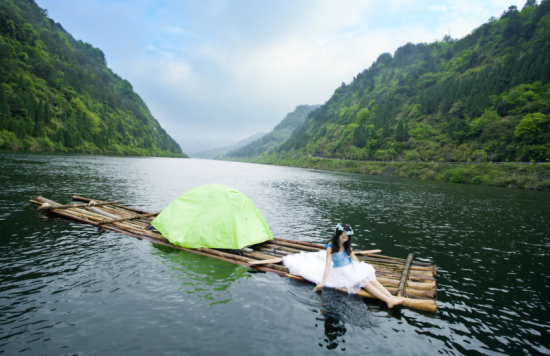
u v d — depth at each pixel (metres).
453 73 146.75
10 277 6.63
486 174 59.56
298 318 5.55
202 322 5.21
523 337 5.46
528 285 8.15
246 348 4.54
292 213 17.69
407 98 149.62
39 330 4.74
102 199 17.77
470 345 5.09
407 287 7.04
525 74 91.19
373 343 4.92
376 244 11.80
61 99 109.62
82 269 7.31
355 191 33.25
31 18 158.62
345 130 150.62
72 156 67.94
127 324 5.03
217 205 9.85
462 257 10.52
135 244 9.45
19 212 12.65
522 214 21.41
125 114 166.62
